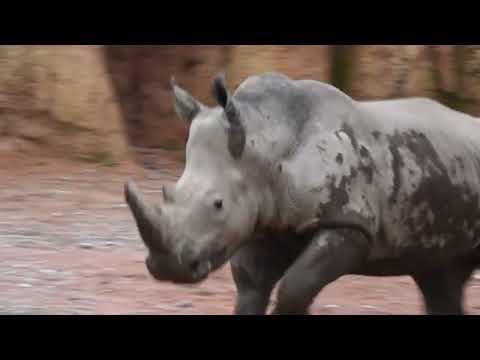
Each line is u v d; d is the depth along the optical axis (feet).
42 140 160.25
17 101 161.89
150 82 188.14
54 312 77.61
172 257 57.62
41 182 145.28
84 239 110.01
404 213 63.41
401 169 63.21
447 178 64.90
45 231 113.70
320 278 60.64
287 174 61.05
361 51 179.11
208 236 58.80
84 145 160.56
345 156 61.41
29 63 163.73
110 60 188.65
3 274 90.74
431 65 181.68
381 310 84.07
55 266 95.14
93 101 163.63
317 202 60.70
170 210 58.34
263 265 64.44
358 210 61.26
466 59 182.39
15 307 78.79
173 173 163.32
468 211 66.28
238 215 59.98
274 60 178.40
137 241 110.11
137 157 174.50
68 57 165.37
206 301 84.69
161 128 185.26
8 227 114.93
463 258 69.67
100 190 142.61
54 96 162.71
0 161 154.20
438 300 71.15
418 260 65.41
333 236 60.80
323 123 62.03
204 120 60.90
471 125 69.00
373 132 63.31
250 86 62.95
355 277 96.63
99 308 80.02
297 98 62.69
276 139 61.21
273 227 62.18
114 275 92.53
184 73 187.32
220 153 60.13
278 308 61.21
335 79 178.09
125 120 186.91
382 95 179.32
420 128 65.36
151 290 87.45
